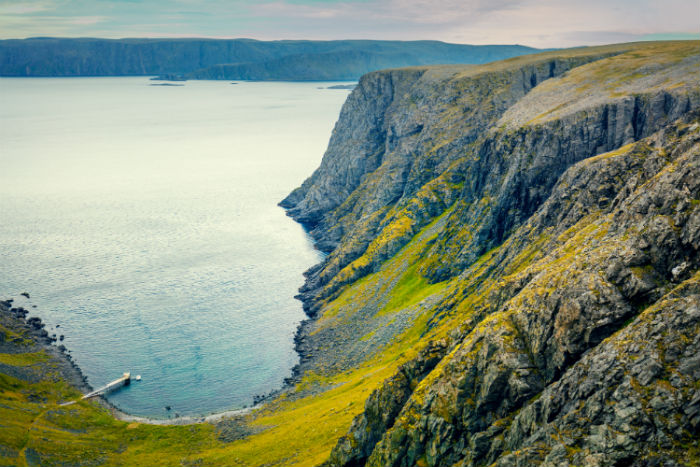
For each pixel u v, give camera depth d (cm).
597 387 6138
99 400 16150
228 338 19900
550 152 17862
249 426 14450
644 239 7262
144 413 15638
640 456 5325
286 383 17075
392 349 16475
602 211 11744
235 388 16875
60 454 13012
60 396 16175
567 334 7225
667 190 7588
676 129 12006
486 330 8650
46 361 17938
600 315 6975
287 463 11419
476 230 19250
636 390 5709
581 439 5897
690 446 5119
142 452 13475
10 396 15475
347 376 16125
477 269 17038
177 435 14262
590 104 18038
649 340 6012
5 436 12988
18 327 19712
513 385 7631
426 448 8606
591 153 17338
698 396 5275
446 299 17088
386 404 10175
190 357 18600
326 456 10931
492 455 7325
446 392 8700
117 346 19138
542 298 8119
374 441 10169
